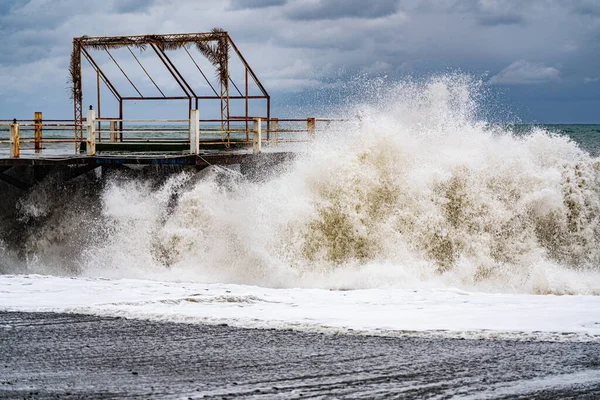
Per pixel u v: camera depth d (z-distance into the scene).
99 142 19.05
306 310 7.99
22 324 7.18
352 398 5.00
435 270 12.77
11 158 14.82
